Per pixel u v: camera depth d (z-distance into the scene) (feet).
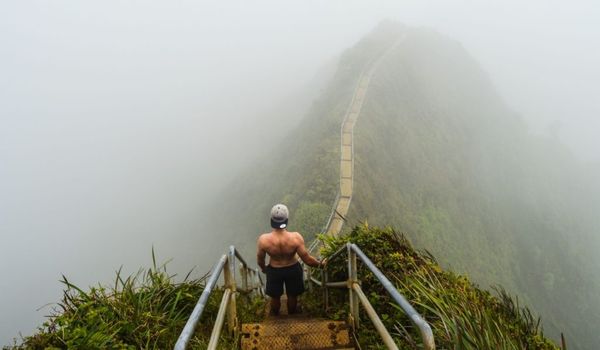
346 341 11.76
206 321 12.58
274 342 11.70
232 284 11.41
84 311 9.62
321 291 19.75
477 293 12.73
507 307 12.44
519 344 9.64
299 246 15.07
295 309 16.66
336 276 17.48
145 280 12.55
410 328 11.32
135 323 10.01
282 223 15.01
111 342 8.82
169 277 12.73
